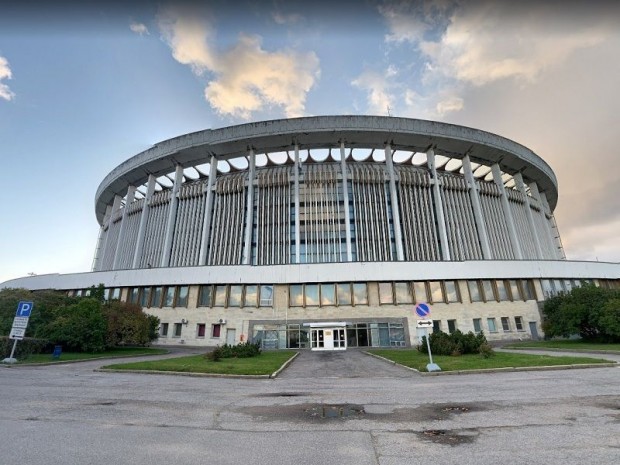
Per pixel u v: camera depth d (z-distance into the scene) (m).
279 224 44.75
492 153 50.66
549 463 4.12
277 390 9.63
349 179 46.44
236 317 32.94
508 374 11.80
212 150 48.25
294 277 33.66
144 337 27.20
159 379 11.95
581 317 26.30
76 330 22.94
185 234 47.31
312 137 46.44
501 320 33.62
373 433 5.46
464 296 33.56
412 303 32.84
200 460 4.40
